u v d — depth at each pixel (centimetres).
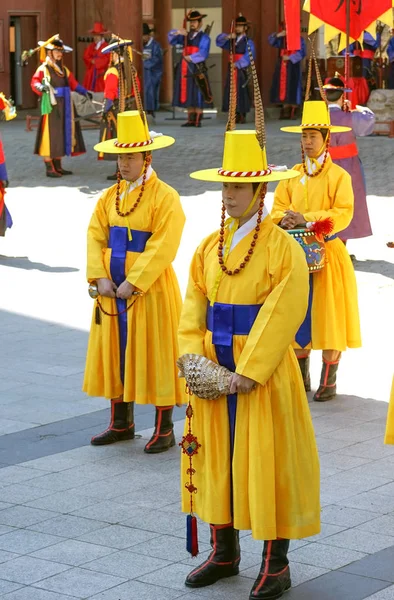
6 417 1130
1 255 1942
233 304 739
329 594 732
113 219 1030
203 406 745
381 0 1712
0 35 3894
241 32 3634
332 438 1059
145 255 1007
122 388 1046
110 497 918
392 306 1554
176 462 1009
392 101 3209
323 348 1166
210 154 2983
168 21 4275
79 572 771
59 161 2789
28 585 751
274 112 3847
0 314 1552
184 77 3562
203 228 2100
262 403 725
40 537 835
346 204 1176
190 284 771
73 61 4084
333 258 1170
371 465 985
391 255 1889
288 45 1723
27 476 970
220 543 757
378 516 868
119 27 3100
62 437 1076
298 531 728
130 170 1012
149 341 1024
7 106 2017
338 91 1706
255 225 739
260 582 728
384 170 2683
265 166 734
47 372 1286
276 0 3734
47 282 1739
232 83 752
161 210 1013
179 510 888
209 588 748
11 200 2475
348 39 1700
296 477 730
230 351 740
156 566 782
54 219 2270
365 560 786
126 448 1048
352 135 1720
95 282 1034
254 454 719
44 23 4012
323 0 1697
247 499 729
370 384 1238
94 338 1051
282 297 722
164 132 3403
